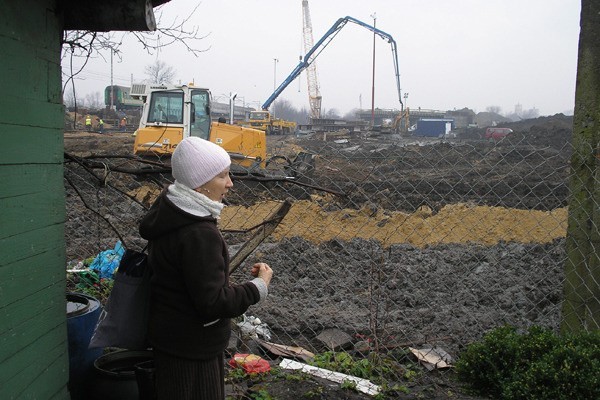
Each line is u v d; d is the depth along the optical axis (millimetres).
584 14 4383
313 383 4059
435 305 6625
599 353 3783
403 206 13875
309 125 58062
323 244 9500
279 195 13680
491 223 10992
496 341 4156
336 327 5680
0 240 2455
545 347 3975
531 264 8227
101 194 8594
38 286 2771
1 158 2449
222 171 2688
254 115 51812
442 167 16938
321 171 14281
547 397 3627
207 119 16953
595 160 4371
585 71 4398
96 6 3164
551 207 14648
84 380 3430
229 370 4176
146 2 3180
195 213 2574
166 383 2666
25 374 2660
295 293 7152
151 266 2709
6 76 2477
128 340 2795
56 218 2943
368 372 4336
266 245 9414
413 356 4773
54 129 2910
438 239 10648
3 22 2445
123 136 36094
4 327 2494
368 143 37406
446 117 100500
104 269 5766
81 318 3428
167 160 15945
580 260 4473
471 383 4188
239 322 5344
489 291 7109
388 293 7059
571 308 4527
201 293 2510
